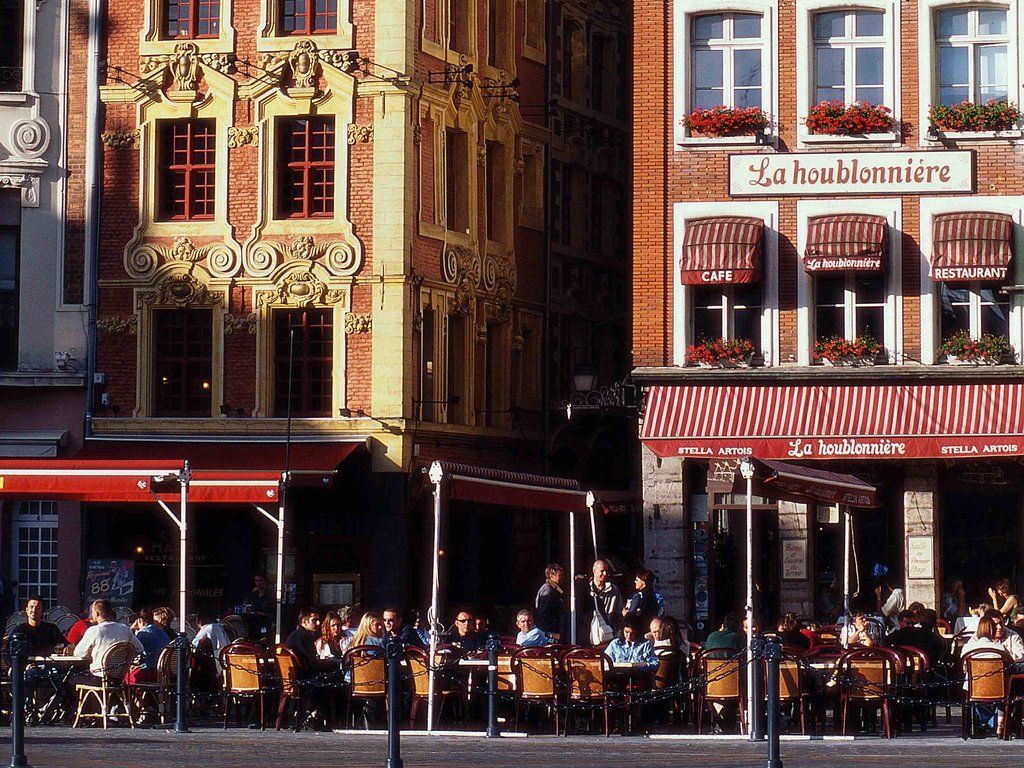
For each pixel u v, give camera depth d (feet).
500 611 169.68
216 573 155.02
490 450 169.48
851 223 145.89
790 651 103.65
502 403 172.76
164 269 156.97
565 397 186.29
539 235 181.16
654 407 148.46
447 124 162.20
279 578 125.90
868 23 150.00
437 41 160.76
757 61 150.82
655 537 150.10
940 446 143.84
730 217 149.38
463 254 164.45
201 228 157.07
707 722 111.65
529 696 104.22
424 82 157.48
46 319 157.89
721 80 151.43
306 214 156.97
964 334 146.41
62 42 159.22
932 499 148.25
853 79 150.00
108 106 158.61
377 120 154.71
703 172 150.30
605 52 197.16
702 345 148.66
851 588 150.00
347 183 155.22
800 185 149.18
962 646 122.31
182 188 158.61
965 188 147.64
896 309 147.74
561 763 88.38
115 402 157.07
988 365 145.79
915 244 148.15
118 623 108.37
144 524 155.74
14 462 115.85
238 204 156.76
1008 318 147.43
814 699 108.58
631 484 189.78
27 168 158.10
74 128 158.81
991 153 147.64
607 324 196.75
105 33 158.92
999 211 147.23
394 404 153.17
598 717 110.73
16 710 84.23
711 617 150.61
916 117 148.97
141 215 157.58
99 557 155.22
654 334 150.30
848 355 146.92
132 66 158.30
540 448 179.63
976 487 149.48
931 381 146.82
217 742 98.07
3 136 158.20
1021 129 147.33
